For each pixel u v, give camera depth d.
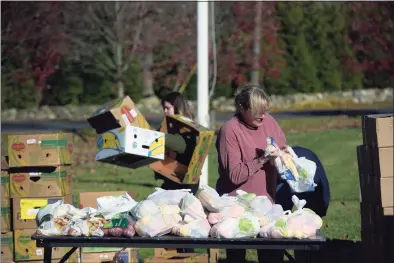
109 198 12.53
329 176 31.36
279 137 13.16
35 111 73.19
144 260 15.84
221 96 73.31
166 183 16.56
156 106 71.19
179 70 52.84
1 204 15.70
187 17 53.81
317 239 11.04
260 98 12.55
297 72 78.44
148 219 11.36
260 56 59.34
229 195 12.98
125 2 55.91
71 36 57.03
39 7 50.50
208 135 14.86
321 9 78.44
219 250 17.28
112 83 75.25
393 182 13.85
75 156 41.47
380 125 13.81
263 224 11.43
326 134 45.81
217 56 53.59
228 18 54.41
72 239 11.37
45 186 15.56
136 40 56.44
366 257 14.95
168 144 15.06
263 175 12.94
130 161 14.09
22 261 15.66
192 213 11.54
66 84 75.75
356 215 22.70
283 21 77.75
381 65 67.12
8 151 15.45
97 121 14.52
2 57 51.16
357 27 62.72
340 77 78.38
